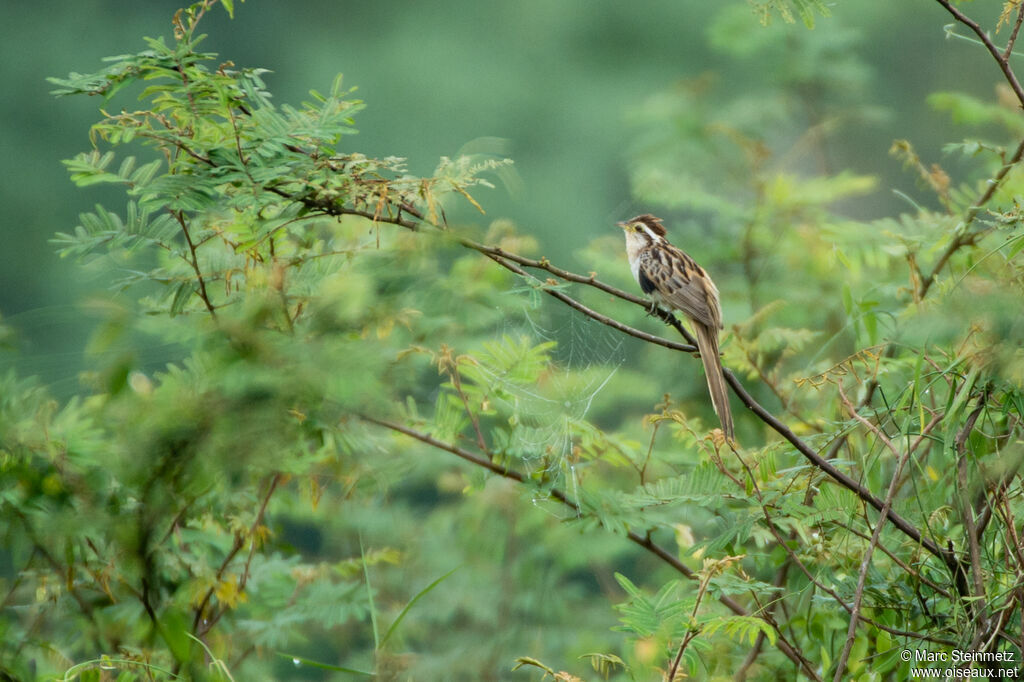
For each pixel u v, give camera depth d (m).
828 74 15.77
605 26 31.75
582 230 29.66
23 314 7.61
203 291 7.73
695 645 6.97
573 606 12.48
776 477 8.33
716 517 8.33
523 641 11.58
